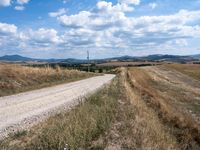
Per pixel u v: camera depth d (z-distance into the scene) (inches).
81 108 449.7
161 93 1024.9
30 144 288.4
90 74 2509.8
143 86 1209.4
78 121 339.9
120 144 307.0
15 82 1010.7
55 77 1517.0
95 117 376.2
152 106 629.3
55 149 261.6
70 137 277.7
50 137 286.0
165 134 378.9
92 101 570.9
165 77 2089.1
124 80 1471.5
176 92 1107.3
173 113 551.8
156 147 304.2
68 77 1747.0
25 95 800.3
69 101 671.1
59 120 381.1
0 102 640.4
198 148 376.8
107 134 336.2
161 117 521.0
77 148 265.9
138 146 301.7
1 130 365.1
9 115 474.0
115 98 656.4
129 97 687.1
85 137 297.4
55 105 601.6
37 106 584.4
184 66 3828.7
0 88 867.4
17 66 1289.4
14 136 328.8
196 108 724.0
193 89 1269.7
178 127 461.4
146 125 386.3
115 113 464.4
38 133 331.9
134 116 445.4
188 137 404.2
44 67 1640.0
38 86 1095.0
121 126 378.0
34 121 423.8
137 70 2881.4
